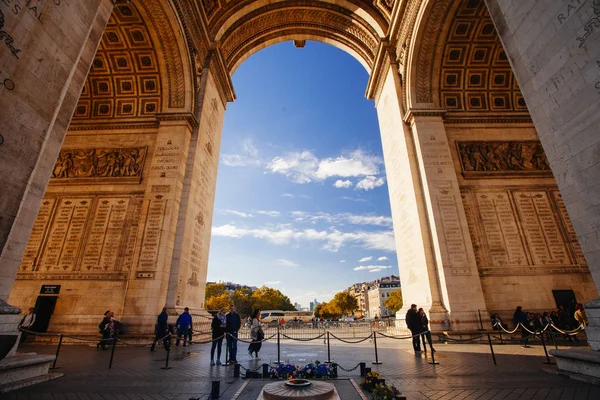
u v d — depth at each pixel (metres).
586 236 8.40
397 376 8.96
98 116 22.47
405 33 23.28
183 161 20.28
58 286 18.16
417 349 13.73
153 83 22.36
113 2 12.21
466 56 22.73
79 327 17.12
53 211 20.05
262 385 8.08
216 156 26.14
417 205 20.36
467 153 22.19
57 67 9.50
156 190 19.25
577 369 8.22
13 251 8.34
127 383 8.27
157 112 21.14
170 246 18.28
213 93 25.23
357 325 35.06
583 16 8.23
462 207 19.58
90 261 18.73
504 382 7.99
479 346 15.22
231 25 28.09
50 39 9.24
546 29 9.26
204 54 24.16
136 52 21.31
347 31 30.98
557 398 6.54
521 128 22.94
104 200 20.14
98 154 21.44
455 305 17.39
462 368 9.93
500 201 20.84
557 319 17.20
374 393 6.36
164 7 19.02
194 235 20.83
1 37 7.88
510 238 19.89
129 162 21.00
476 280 17.88
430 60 22.64
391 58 25.38
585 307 8.46
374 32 28.14
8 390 7.24
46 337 16.91
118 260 18.66
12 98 8.17
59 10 9.54
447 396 6.88
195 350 15.11
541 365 10.09
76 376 9.06
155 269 17.41
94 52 11.22
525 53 10.02
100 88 22.56
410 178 21.39
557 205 20.73
